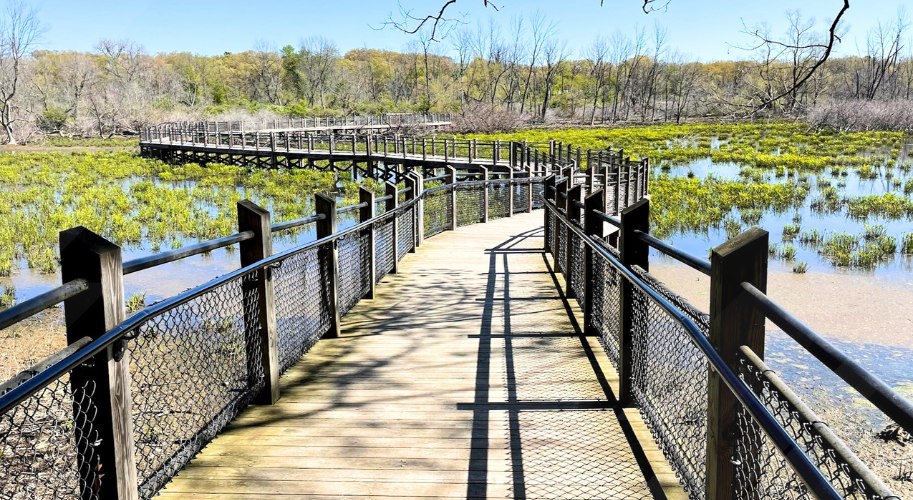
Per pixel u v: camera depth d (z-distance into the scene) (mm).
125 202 20266
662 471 3045
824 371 7297
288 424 3623
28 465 2881
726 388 2104
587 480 2965
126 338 2391
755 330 2057
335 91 94938
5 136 58281
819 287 11602
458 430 3525
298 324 4734
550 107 90125
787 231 15977
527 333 5453
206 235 16281
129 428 2441
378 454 3244
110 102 65875
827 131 48062
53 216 17172
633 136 53750
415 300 6719
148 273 12039
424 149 27266
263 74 98375
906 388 7402
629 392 3807
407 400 3977
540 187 18281
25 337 8078
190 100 86188
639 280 3145
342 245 5863
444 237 11414
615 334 4426
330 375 4457
